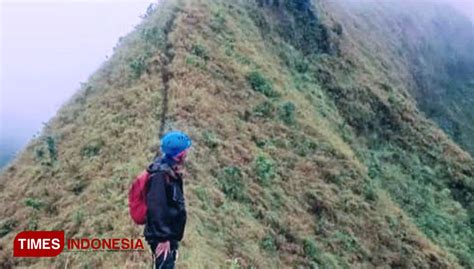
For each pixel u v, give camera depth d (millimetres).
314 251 18625
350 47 41969
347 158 25625
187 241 12977
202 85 22828
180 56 23969
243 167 19844
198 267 11688
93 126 21484
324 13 41812
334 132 30531
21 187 20938
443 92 58594
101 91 24062
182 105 20891
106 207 15305
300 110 26688
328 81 36844
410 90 50219
